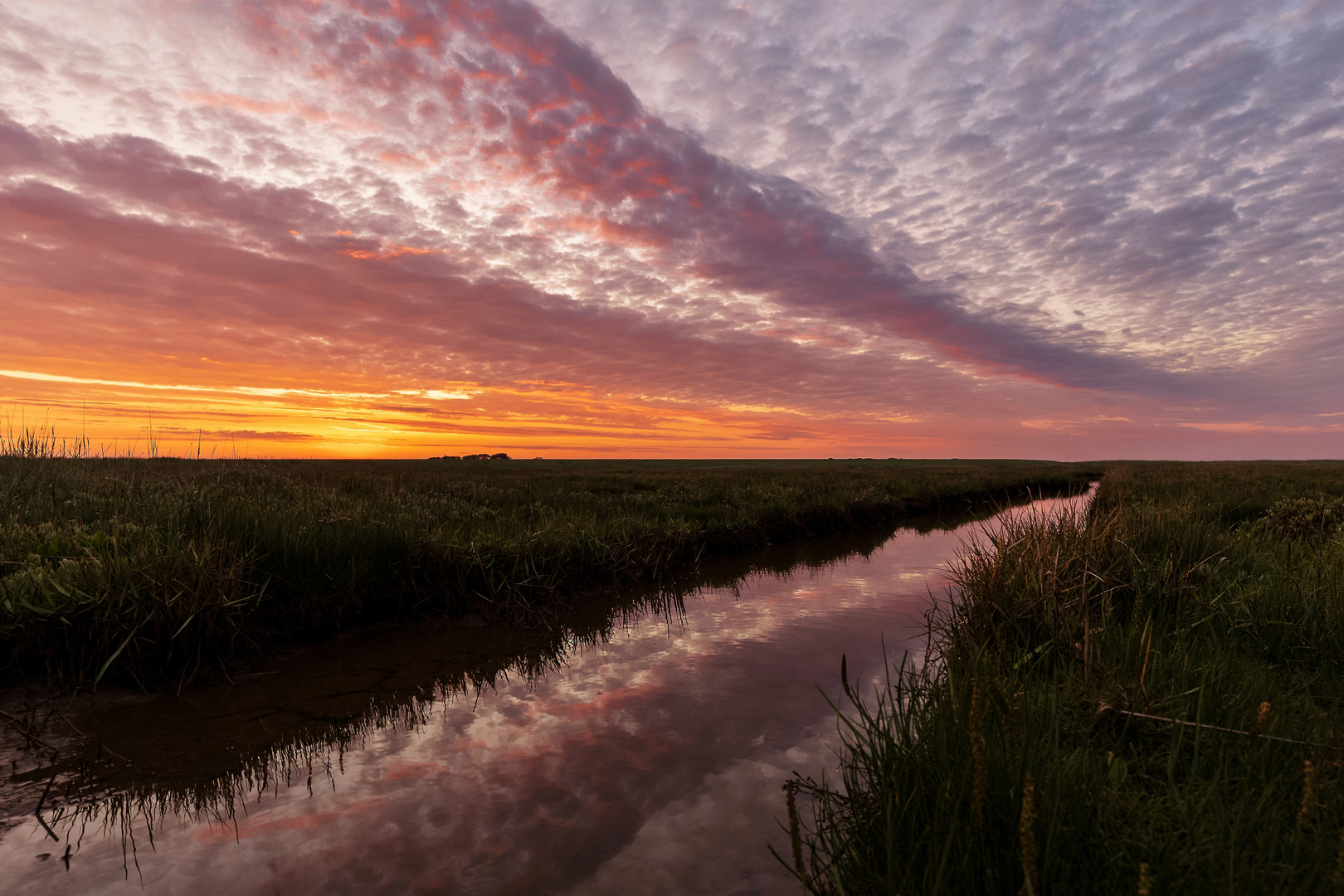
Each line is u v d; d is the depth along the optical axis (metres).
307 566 6.43
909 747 2.73
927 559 11.61
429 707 4.75
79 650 4.80
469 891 2.69
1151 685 3.40
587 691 5.05
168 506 7.33
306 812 3.31
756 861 2.89
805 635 6.55
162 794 3.48
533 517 10.68
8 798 3.37
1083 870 2.04
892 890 2.04
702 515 13.00
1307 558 5.71
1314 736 2.77
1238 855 2.01
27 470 9.08
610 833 3.12
